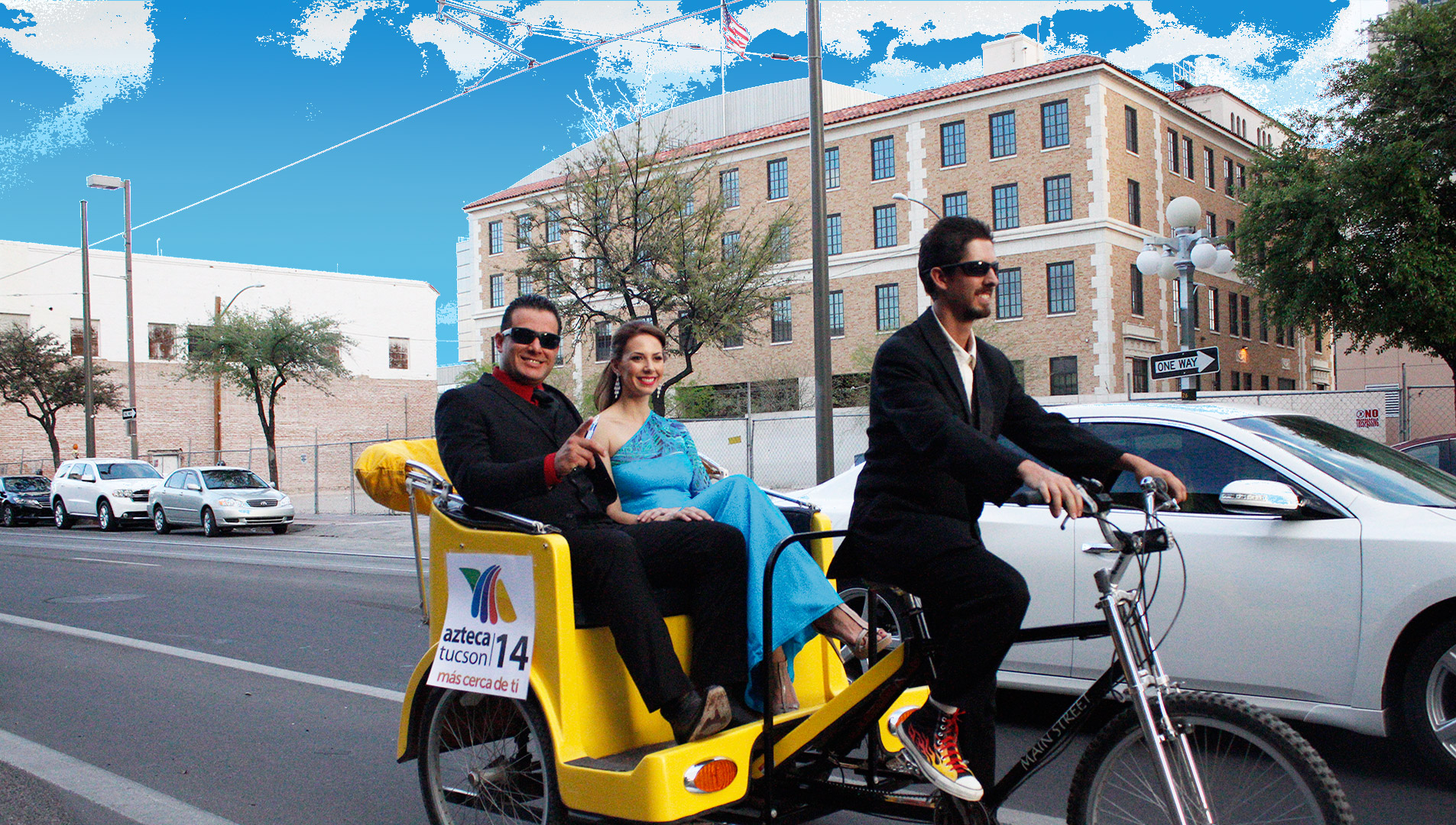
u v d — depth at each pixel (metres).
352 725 6.03
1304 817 2.67
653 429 4.38
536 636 3.43
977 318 3.19
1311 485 4.75
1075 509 2.73
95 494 27.05
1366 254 22.06
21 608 10.85
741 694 3.59
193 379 37.38
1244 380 45.19
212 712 6.34
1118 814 2.95
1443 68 20.89
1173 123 40.97
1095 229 36.50
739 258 23.88
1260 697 4.71
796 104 49.22
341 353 55.00
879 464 3.18
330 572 14.06
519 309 4.20
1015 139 38.28
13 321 46.72
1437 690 4.35
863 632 3.55
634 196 23.61
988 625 2.95
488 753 3.88
